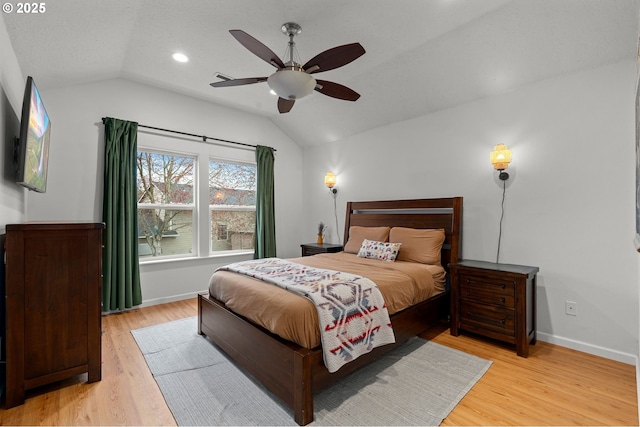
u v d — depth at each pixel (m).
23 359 1.88
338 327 1.93
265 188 4.98
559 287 2.75
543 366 2.36
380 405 1.89
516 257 3.01
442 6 2.33
